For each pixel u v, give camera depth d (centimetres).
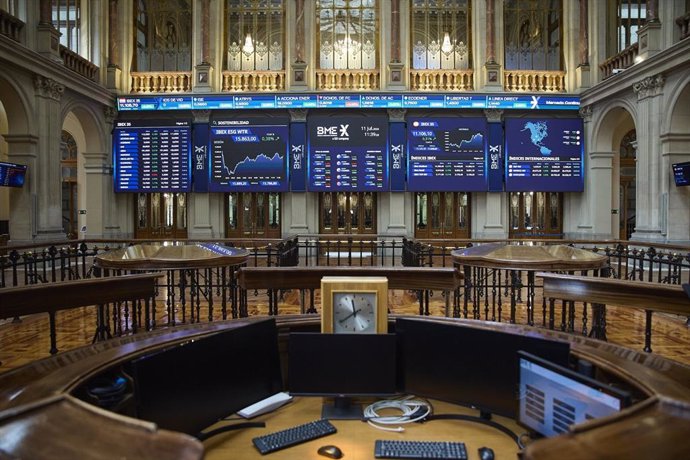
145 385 187
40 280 716
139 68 1267
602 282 344
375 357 233
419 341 235
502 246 556
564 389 178
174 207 1248
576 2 1204
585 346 252
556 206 1254
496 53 1197
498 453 197
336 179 1184
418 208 1248
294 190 1184
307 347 233
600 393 164
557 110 1206
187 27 1278
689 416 133
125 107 1183
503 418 227
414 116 1194
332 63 1250
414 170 1178
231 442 207
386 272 424
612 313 630
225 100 1172
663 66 912
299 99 1163
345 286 267
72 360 236
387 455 190
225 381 219
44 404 140
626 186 1380
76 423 131
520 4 1260
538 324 571
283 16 1228
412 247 768
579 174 1186
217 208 1223
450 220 1249
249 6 1254
